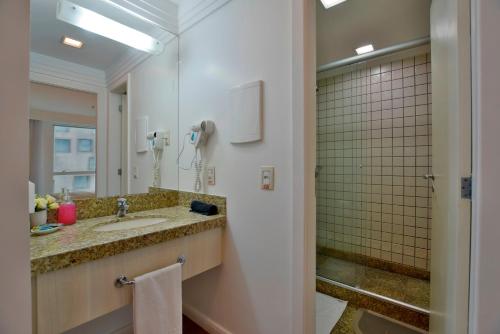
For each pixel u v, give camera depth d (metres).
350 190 2.36
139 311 1.01
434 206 1.27
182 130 1.72
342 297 1.82
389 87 2.18
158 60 1.71
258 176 1.27
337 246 2.41
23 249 0.43
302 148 1.09
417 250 2.08
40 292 0.81
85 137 1.44
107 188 1.53
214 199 1.50
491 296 0.71
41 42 1.27
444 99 1.04
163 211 1.58
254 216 1.29
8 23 0.41
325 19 1.60
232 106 1.37
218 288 1.50
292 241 1.13
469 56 0.78
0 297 0.40
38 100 1.26
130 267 1.03
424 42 1.83
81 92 1.42
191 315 1.68
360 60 2.14
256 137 1.25
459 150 0.81
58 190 1.30
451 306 0.91
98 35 1.49
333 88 2.45
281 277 1.19
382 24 1.66
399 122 2.15
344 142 2.39
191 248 1.29
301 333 1.11
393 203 2.19
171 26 1.70
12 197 0.41
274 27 1.20
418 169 2.08
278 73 1.19
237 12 1.36
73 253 0.86
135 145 1.64
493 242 0.71
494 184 0.71
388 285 1.94
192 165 1.64
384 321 1.58
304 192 1.09
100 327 1.42
